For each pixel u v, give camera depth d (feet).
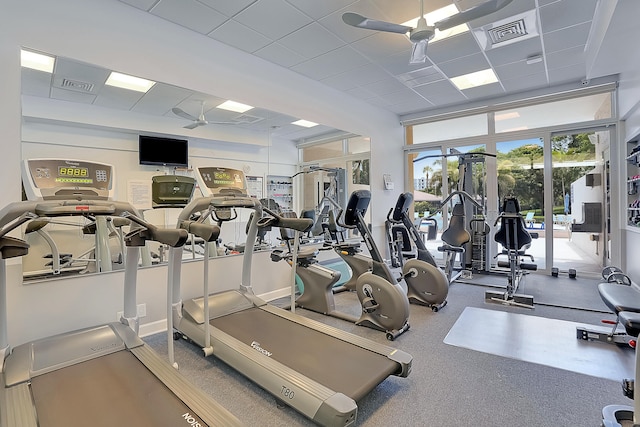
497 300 13.48
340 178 18.53
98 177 7.64
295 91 15.56
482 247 19.07
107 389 6.09
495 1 7.65
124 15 9.97
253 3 10.11
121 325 8.54
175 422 5.25
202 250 12.14
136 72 10.22
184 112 12.07
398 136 23.15
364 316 11.14
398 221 13.84
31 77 8.55
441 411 6.63
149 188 11.18
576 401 6.93
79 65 9.25
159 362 7.10
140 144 10.98
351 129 18.97
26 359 6.82
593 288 15.24
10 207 6.18
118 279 10.02
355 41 12.63
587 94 16.83
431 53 13.73
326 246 14.80
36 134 8.67
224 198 9.49
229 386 7.56
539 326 10.99
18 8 8.18
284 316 10.00
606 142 16.80
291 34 12.01
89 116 9.82
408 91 18.35
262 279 14.25
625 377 7.82
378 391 7.35
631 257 15.03
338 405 5.66
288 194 16.06
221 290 12.74
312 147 17.07
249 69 13.55
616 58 12.81
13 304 8.27
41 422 5.18
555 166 18.22
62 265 9.02
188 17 10.78
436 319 11.82
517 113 19.11
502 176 19.65
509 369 8.25
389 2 10.25
